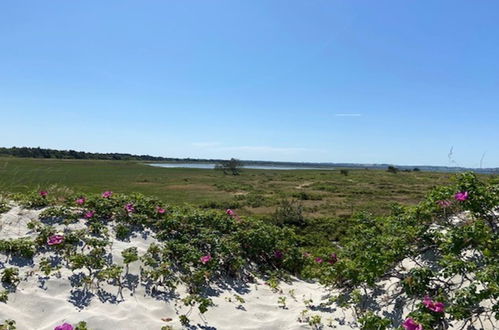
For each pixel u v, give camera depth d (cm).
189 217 605
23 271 407
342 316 413
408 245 461
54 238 444
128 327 342
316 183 3759
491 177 491
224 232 625
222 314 404
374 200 2211
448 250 388
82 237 491
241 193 2623
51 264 431
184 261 493
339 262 480
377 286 443
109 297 393
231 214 681
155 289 423
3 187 754
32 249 438
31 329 322
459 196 421
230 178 4603
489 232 398
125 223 570
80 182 2736
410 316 324
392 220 534
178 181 3778
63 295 382
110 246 488
